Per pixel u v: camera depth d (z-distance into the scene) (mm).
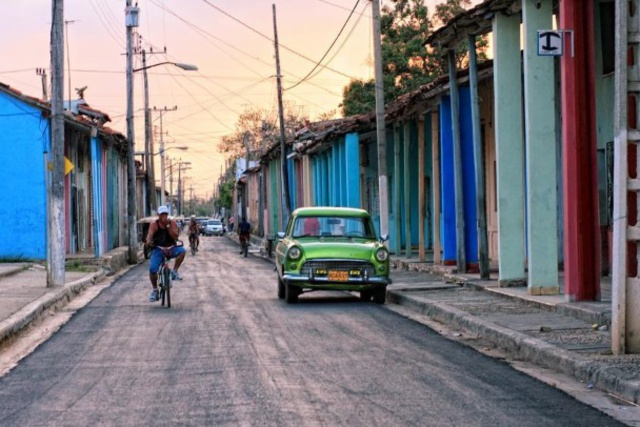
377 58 27156
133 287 26797
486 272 21375
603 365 10117
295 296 20000
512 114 19281
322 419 8398
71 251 39500
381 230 27141
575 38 15453
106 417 8711
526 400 9180
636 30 10852
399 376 10594
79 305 21125
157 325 16203
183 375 10906
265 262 42312
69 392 10070
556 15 19828
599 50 19547
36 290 21984
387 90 47094
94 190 39156
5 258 34469
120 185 57688
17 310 17109
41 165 34938
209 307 19422
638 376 9492
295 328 15328
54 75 23656
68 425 8430
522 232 19469
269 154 63062
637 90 10898
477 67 21703
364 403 9094
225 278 29828
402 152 35656
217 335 14555
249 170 86062
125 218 60406
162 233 19891
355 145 35781
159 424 8336
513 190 19391
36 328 16578
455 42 22141
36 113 34906
